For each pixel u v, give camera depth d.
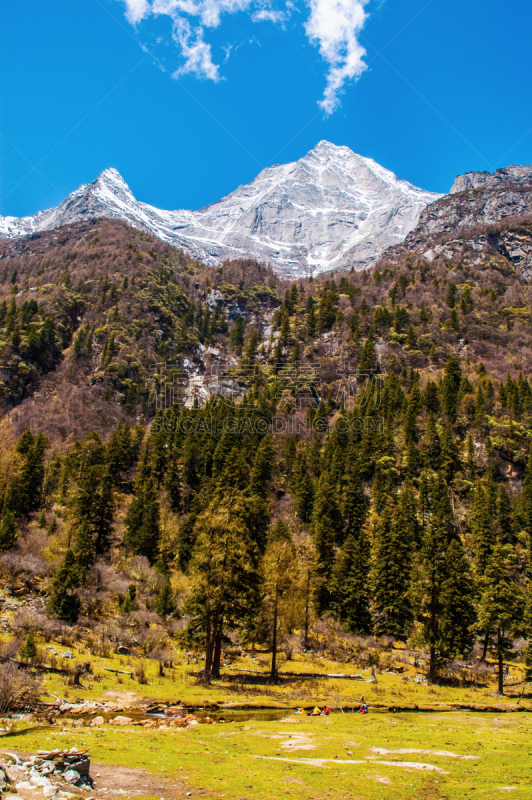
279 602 41.62
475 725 27.17
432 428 115.69
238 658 46.28
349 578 60.53
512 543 90.62
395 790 15.61
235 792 14.68
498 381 149.12
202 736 21.73
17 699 24.02
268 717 27.42
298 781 16.02
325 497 82.12
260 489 89.69
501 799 14.94
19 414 134.50
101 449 102.62
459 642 50.59
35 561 53.22
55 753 15.53
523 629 47.00
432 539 53.66
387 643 59.47
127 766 16.44
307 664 46.75
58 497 79.25
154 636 42.75
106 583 55.06
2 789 12.60
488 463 112.19
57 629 38.56
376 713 30.67
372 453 111.88
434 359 175.38
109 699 27.62
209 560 38.94
